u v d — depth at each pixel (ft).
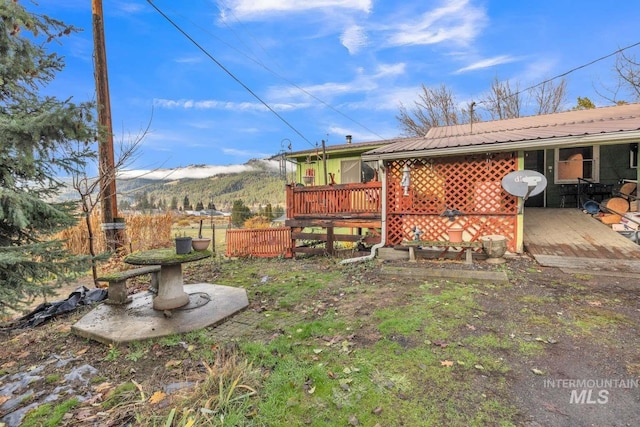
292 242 27.94
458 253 21.33
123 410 7.55
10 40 9.64
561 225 26.14
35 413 7.61
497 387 7.97
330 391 7.97
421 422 6.88
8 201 9.30
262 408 7.39
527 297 13.97
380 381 8.30
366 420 6.98
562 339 10.21
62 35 11.43
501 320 11.75
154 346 11.05
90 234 19.57
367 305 13.88
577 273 17.02
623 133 16.97
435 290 15.38
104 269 24.04
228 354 10.13
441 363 9.06
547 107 62.18
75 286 21.47
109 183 23.59
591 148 31.78
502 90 65.87
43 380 9.21
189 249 14.56
